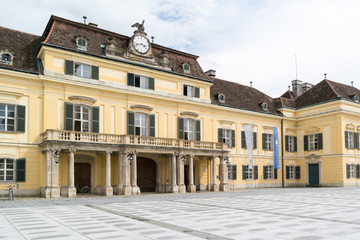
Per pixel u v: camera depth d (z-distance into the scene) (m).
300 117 48.53
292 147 48.81
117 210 17.94
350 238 10.47
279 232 11.44
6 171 27.45
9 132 27.62
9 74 27.83
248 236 10.78
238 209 18.20
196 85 39.09
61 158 29.22
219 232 11.45
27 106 28.69
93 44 32.75
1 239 10.50
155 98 35.34
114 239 10.38
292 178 48.34
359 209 17.95
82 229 12.09
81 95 30.91
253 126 44.97
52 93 29.53
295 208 18.55
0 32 30.67
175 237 10.63
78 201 23.42
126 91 33.19
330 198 25.22
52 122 29.28
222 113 41.81
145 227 12.45
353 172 44.94
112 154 32.12
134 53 34.44
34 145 28.59
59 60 30.08
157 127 35.62
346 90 49.53
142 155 33.69
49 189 26.42
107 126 32.16
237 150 42.81
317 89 49.78
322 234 11.09
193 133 38.53
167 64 36.97
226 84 46.72
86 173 32.34
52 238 10.59
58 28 31.33
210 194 30.70
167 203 21.92
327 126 45.44
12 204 21.39
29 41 32.28
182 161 33.59
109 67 32.81
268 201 23.06
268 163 46.06
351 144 45.28
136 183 33.38
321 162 45.69
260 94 50.03
